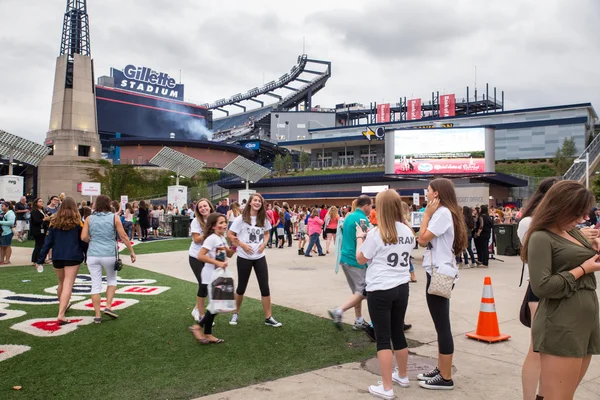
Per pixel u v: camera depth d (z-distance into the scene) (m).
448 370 4.64
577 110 62.44
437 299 4.67
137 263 14.75
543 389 3.13
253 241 6.95
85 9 63.78
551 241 3.08
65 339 6.25
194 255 7.11
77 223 7.27
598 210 16.36
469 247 14.39
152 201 61.03
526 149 64.50
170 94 130.38
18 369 5.07
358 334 6.61
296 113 101.75
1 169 69.44
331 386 4.67
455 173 25.30
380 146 76.25
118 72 120.00
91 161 60.94
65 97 60.84
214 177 75.81
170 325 7.04
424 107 89.88
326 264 15.04
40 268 12.49
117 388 4.55
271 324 7.03
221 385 4.67
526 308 4.39
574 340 2.99
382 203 4.60
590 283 3.08
